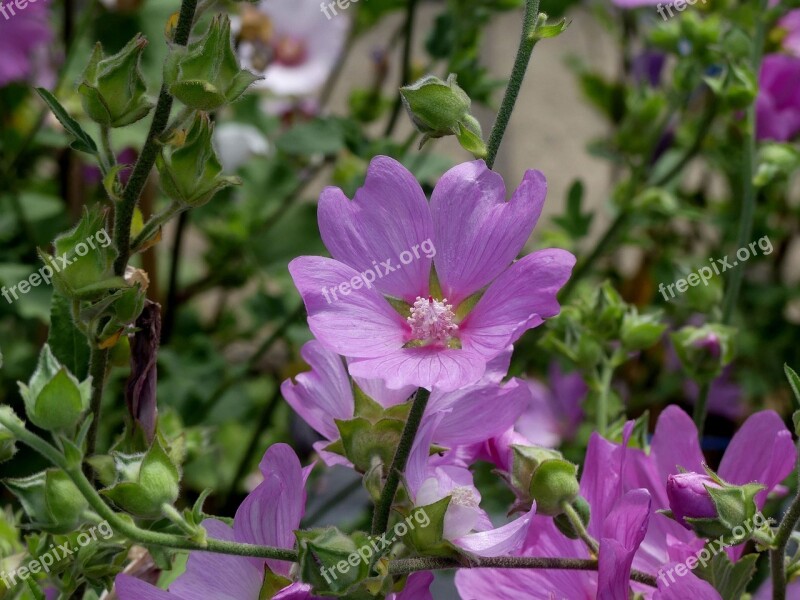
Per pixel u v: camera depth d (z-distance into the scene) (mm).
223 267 933
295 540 511
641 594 534
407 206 520
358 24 957
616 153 873
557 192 1249
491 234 516
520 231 510
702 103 1022
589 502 539
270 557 497
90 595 576
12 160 848
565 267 502
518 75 508
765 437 544
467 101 513
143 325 536
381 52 974
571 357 645
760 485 513
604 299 640
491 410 532
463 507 510
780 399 943
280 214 922
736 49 679
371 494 511
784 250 1015
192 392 818
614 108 1038
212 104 503
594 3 1070
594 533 538
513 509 534
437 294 524
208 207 922
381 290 524
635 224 875
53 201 899
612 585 507
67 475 497
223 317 992
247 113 966
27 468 746
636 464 554
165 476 495
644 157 829
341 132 792
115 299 516
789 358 939
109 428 777
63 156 867
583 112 1362
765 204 965
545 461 526
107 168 522
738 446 547
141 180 516
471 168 518
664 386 893
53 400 491
